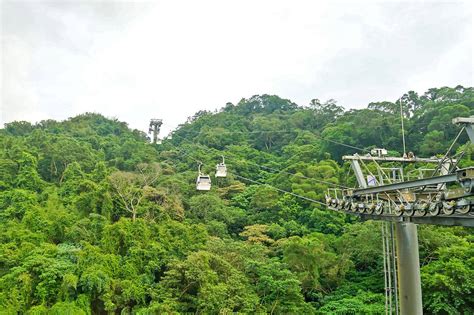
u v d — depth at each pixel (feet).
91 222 142.20
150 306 107.96
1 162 182.09
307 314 117.39
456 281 110.73
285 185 199.11
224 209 179.52
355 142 238.89
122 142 279.08
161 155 262.67
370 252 139.03
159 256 129.90
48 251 118.93
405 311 78.38
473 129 45.98
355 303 121.80
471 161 145.69
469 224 49.21
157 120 330.95
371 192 70.08
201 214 179.63
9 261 115.44
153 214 159.74
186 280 115.85
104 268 116.47
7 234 129.90
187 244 138.62
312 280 132.46
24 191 159.43
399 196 64.80
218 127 340.39
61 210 150.20
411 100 302.45
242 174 236.02
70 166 192.44
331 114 345.10
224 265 122.01
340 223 166.40
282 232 159.12
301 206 181.37
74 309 102.83
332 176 193.47
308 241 134.72
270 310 116.16
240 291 114.62
